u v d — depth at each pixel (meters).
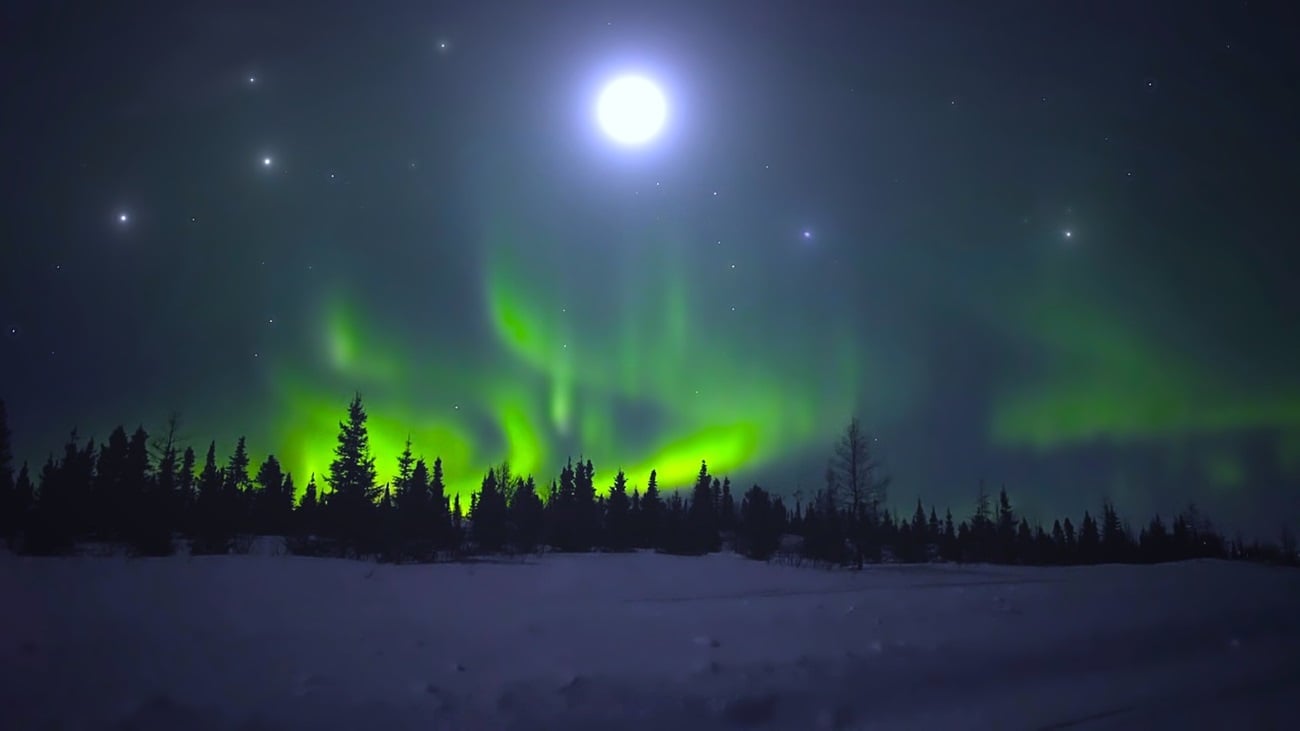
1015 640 8.34
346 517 32.97
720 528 60.97
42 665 5.95
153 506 28.72
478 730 5.23
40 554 22.11
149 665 6.12
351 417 35.34
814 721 5.93
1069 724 6.14
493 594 13.07
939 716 6.19
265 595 11.24
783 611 9.74
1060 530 59.06
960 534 54.97
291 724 5.08
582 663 6.75
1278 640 9.60
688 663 6.86
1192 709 6.64
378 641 7.39
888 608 10.22
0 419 34.12
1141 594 12.63
